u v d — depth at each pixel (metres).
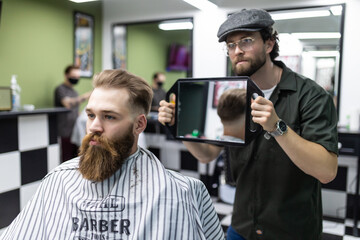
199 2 3.25
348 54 2.87
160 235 0.79
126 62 4.12
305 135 1.08
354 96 2.88
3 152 2.19
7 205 2.24
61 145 3.70
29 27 3.44
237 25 1.05
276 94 1.17
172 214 0.81
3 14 3.17
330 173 1.01
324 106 1.07
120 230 0.81
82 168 0.86
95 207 0.83
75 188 0.89
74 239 0.83
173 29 4.33
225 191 3.25
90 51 4.12
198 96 2.23
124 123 0.83
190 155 3.65
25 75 3.45
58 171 0.95
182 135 1.37
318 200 1.22
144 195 0.83
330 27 2.91
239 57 1.09
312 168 0.99
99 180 0.84
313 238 1.20
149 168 0.88
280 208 1.16
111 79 0.83
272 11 3.10
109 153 0.83
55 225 0.86
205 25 3.47
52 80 3.76
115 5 4.09
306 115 1.09
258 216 1.22
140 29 4.26
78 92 4.01
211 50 3.46
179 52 4.55
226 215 2.95
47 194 0.92
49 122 2.56
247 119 1.02
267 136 1.04
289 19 3.04
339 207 3.00
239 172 1.29
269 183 1.18
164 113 1.20
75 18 3.92
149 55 4.50
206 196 1.02
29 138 2.38
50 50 3.69
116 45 4.15
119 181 0.85
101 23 4.23
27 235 0.88
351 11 2.83
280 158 1.15
